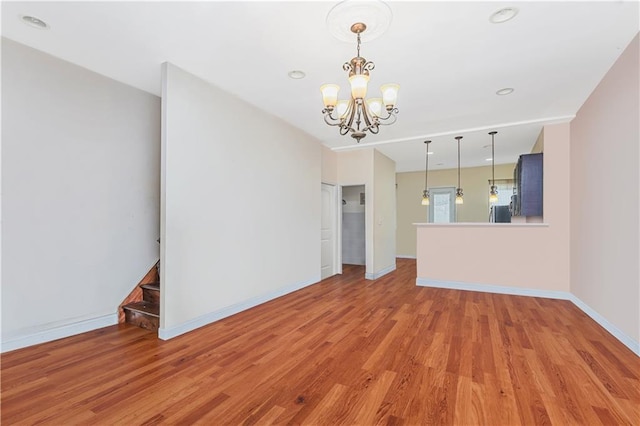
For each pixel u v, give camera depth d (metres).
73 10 2.13
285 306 3.97
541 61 2.84
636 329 2.55
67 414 1.76
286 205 4.61
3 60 2.53
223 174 3.49
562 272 4.46
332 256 6.32
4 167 2.54
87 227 3.09
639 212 2.49
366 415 1.77
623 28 2.35
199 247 3.19
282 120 4.50
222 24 2.30
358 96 2.21
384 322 3.37
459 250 5.08
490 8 2.11
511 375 2.22
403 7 2.09
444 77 3.15
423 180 8.79
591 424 1.69
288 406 1.86
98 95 3.16
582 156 3.87
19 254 2.63
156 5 2.08
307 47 2.62
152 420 1.72
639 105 2.46
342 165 6.30
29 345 2.68
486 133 5.00
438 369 2.31
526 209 4.88
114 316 3.30
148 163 3.64
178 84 2.97
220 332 3.05
